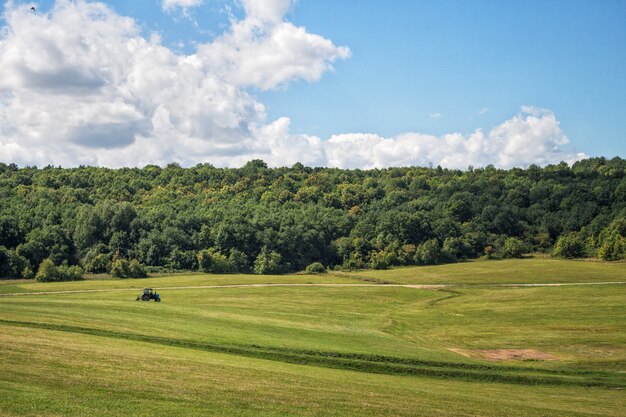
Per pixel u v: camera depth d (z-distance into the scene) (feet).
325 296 332.80
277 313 252.21
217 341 160.04
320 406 92.07
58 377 92.07
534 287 368.07
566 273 433.07
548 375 152.25
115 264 432.66
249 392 96.84
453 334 225.97
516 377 147.02
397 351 176.24
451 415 94.53
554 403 117.19
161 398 86.94
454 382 139.85
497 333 227.20
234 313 232.73
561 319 255.70
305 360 148.36
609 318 255.09
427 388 123.65
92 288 354.54
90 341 133.39
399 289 366.63
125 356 117.08
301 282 402.11
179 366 113.50
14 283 383.65
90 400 81.51
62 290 342.03
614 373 158.40
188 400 87.45
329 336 194.80
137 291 338.34
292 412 86.89
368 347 178.60
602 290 343.05
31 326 152.46
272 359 146.92
